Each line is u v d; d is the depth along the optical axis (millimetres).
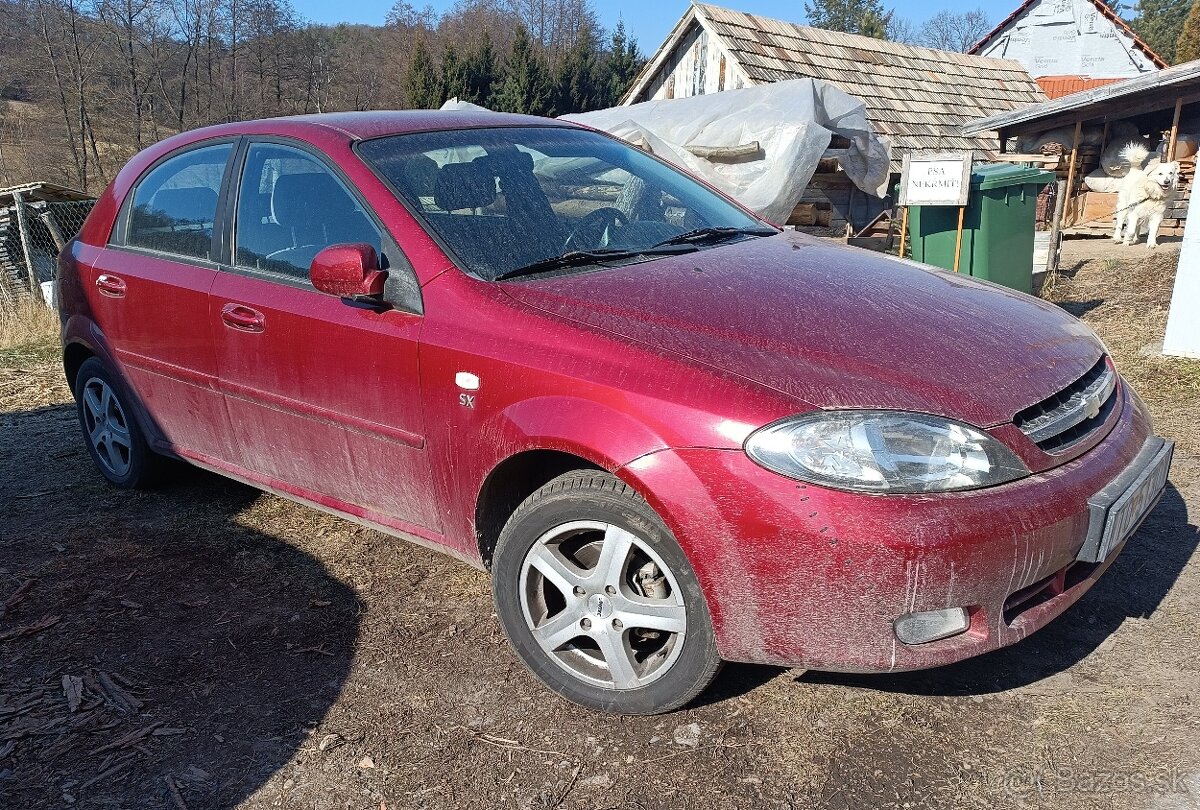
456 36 54750
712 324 2484
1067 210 14695
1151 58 29359
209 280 3451
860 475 2129
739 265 2969
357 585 3414
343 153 3170
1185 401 4883
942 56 19703
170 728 2621
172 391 3754
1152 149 14984
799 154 10016
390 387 2863
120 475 4367
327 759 2465
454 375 2674
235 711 2688
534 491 2793
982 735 2430
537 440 2477
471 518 2783
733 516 2205
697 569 2275
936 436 2168
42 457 5008
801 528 2143
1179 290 5586
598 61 54438
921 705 2570
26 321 9508
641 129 10727
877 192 11852
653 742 2475
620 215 3354
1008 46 31203
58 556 3746
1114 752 2334
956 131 17188
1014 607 2299
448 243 2891
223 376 3451
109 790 2387
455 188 3121
